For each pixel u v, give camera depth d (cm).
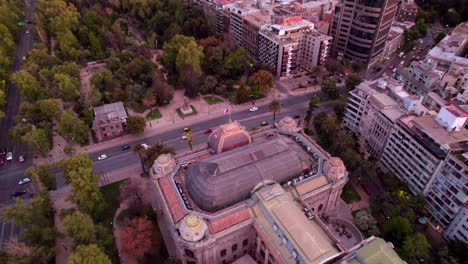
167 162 10506
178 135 15662
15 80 15675
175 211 9344
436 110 15138
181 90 19438
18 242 10562
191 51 18075
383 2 19062
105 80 17812
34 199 10400
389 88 14400
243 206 9400
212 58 19738
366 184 12900
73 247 9581
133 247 9375
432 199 11238
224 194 9475
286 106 17938
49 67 18825
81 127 14238
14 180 13012
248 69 19875
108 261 8694
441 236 11094
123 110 16025
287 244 8462
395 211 10762
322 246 8156
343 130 14862
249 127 16162
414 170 11775
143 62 19388
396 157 12650
